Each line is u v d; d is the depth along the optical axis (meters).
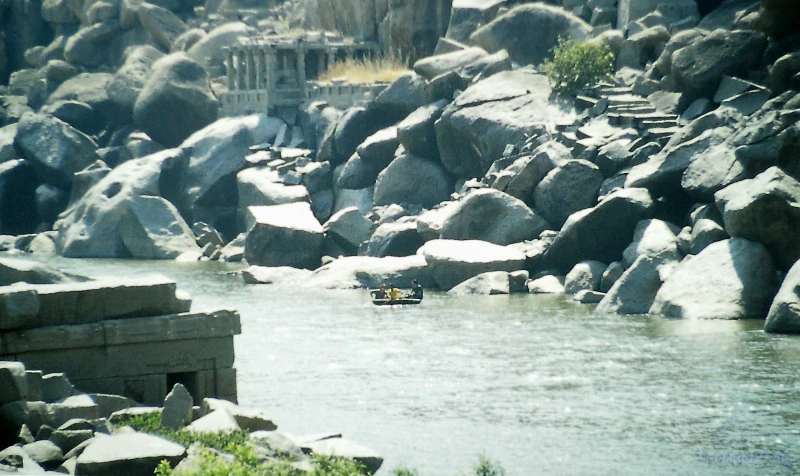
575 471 38.69
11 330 38.41
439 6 123.88
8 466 30.30
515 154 93.50
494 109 97.75
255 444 33.22
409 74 108.75
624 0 106.62
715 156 76.19
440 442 42.25
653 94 92.50
